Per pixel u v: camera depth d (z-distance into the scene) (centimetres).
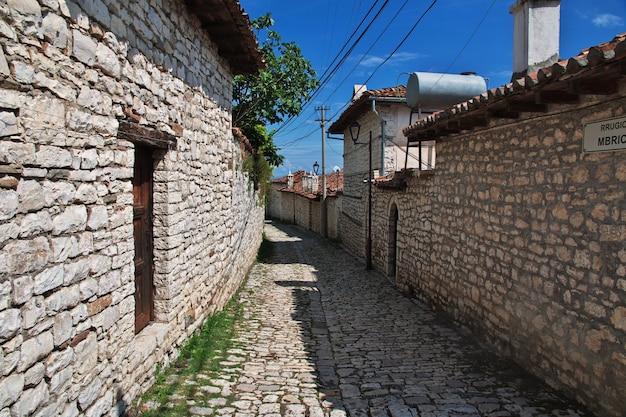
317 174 2966
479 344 599
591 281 398
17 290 223
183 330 505
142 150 430
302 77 1426
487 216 598
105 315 314
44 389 244
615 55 304
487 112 519
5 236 215
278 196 4125
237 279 903
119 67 336
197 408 374
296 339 621
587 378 401
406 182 959
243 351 549
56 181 256
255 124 1494
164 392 392
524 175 508
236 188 871
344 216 1941
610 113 378
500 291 562
